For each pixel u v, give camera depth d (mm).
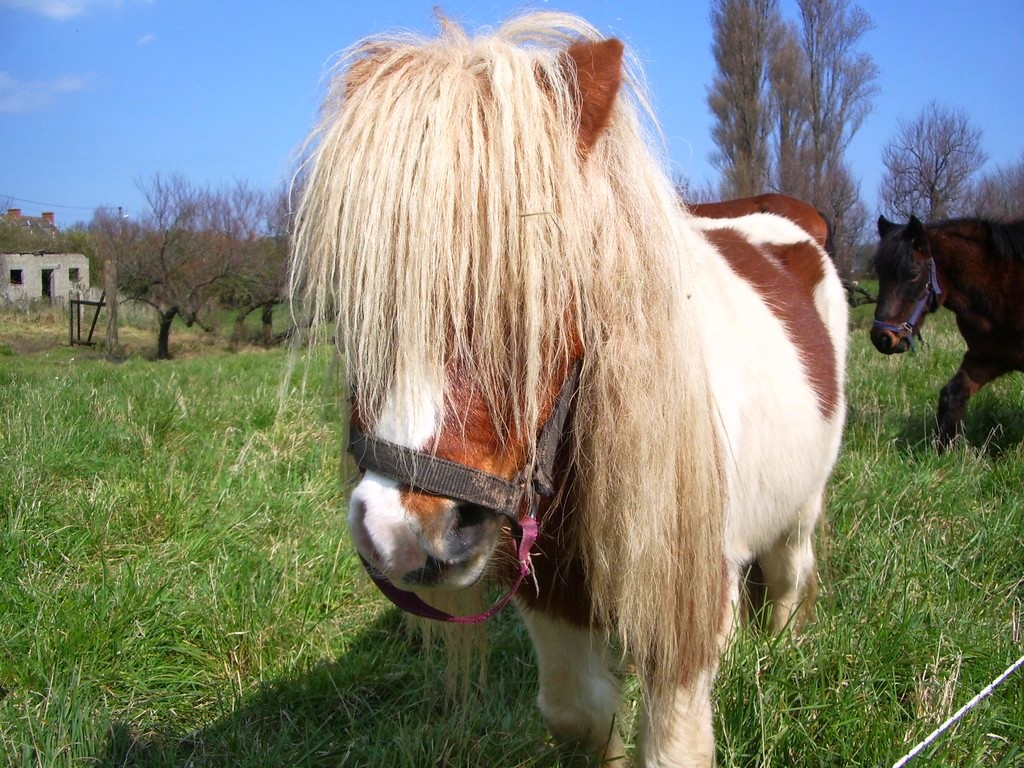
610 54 1429
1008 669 2330
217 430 4934
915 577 2871
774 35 24047
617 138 1521
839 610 2834
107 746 2285
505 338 1314
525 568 1433
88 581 3004
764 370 2213
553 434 1453
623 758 2168
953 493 3775
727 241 2748
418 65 1435
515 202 1289
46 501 3607
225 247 20109
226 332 22922
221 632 2795
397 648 2814
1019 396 5695
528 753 2234
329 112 1528
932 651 2457
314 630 2885
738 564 2197
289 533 3514
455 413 1278
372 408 1310
